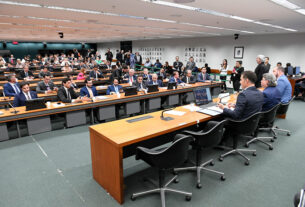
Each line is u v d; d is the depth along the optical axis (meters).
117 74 8.05
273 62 10.21
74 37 14.82
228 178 2.69
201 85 6.88
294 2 3.88
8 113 3.81
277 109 3.92
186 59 14.10
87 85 5.15
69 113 4.41
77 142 3.82
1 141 3.82
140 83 6.27
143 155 2.15
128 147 2.84
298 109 6.11
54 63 13.70
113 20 6.66
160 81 6.97
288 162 3.10
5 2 4.16
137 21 6.78
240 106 2.81
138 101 5.41
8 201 2.29
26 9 4.85
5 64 12.77
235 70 8.73
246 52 11.03
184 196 2.35
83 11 5.16
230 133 3.20
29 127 4.08
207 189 2.47
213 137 2.47
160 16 5.66
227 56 11.84
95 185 2.56
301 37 9.19
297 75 8.35
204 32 9.97
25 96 4.59
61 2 4.15
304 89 7.42
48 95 5.28
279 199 2.29
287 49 9.68
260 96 2.92
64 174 2.80
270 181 2.63
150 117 2.98
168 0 3.91
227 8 4.47
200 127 3.66
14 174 2.81
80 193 2.41
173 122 2.75
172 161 2.03
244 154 3.36
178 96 6.39
